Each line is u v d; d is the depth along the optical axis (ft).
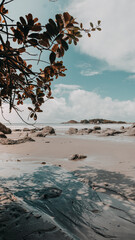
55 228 6.40
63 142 35.94
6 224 6.52
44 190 10.19
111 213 7.69
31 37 4.72
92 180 11.94
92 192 9.98
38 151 24.36
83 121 391.24
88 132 69.41
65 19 4.78
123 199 9.02
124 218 7.27
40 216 7.23
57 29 4.76
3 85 6.19
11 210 7.63
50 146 29.30
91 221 7.09
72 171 14.16
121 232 6.34
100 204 8.53
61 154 21.95
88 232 6.35
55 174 13.37
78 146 29.22
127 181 11.53
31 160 18.43
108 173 13.38
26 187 10.67
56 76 7.41
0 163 16.98
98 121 378.32
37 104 7.25
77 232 6.35
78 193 9.85
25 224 6.57
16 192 9.88
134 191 9.93
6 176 12.83
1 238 5.74
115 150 24.39
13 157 20.16
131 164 15.74
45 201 8.80
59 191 10.09
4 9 5.92
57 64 5.85
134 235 6.14
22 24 4.55
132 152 22.20
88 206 8.35
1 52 5.03
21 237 5.81
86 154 21.75
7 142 32.37
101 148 26.66
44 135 52.95
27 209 7.82
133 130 56.75
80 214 7.63
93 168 14.92
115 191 10.02
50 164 16.53
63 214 7.61
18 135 58.75
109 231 6.40
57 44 5.54
